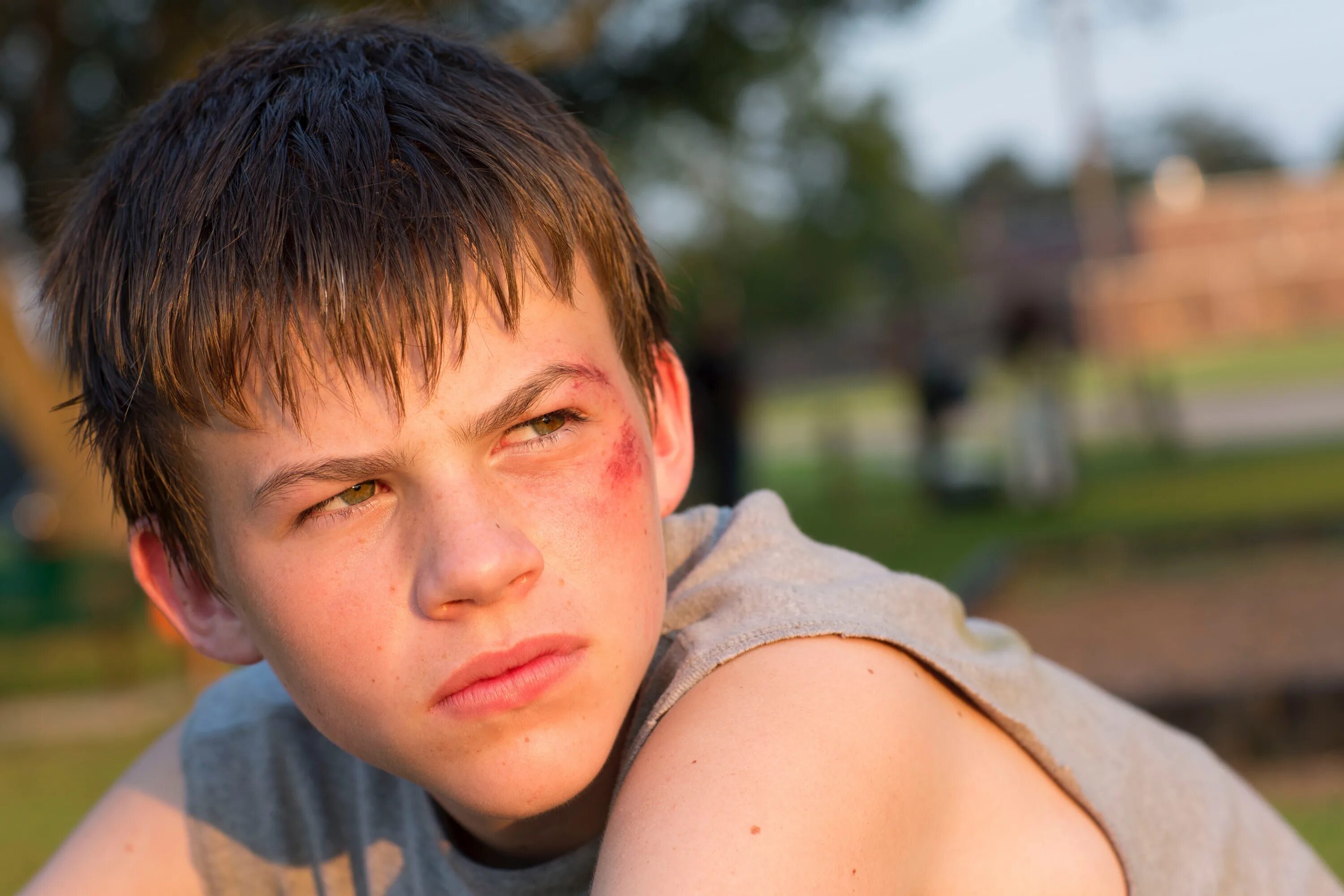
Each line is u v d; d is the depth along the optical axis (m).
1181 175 43.50
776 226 39.72
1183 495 10.10
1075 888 1.01
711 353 10.38
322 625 0.85
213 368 0.87
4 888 2.79
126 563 7.10
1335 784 3.09
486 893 1.04
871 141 37.91
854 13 8.25
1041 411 10.32
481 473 0.85
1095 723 1.20
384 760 0.87
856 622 0.95
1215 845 1.18
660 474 1.13
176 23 7.02
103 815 1.23
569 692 0.84
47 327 1.17
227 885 1.18
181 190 0.94
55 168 6.97
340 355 0.83
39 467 7.70
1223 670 4.54
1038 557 7.88
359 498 0.85
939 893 0.94
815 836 0.82
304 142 0.94
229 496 0.89
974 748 1.00
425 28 1.22
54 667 7.35
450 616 0.82
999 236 43.81
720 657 0.92
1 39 7.85
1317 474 10.42
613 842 0.84
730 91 8.72
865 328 40.84
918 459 12.69
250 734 1.20
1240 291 38.19
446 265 0.85
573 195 0.98
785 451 19.05
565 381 0.87
